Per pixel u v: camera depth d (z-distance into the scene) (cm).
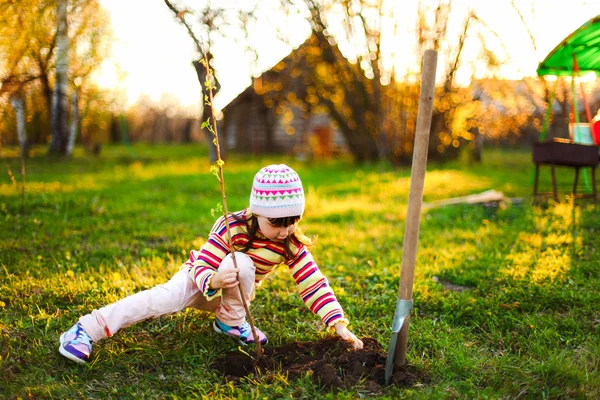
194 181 1130
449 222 663
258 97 2173
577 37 675
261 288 401
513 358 290
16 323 318
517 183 1023
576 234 542
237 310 302
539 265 439
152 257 482
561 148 698
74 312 340
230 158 2006
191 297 296
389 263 480
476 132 1612
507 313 349
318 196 921
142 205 785
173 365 286
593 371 266
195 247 523
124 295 369
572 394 248
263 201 266
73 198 798
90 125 1911
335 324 288
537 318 338
